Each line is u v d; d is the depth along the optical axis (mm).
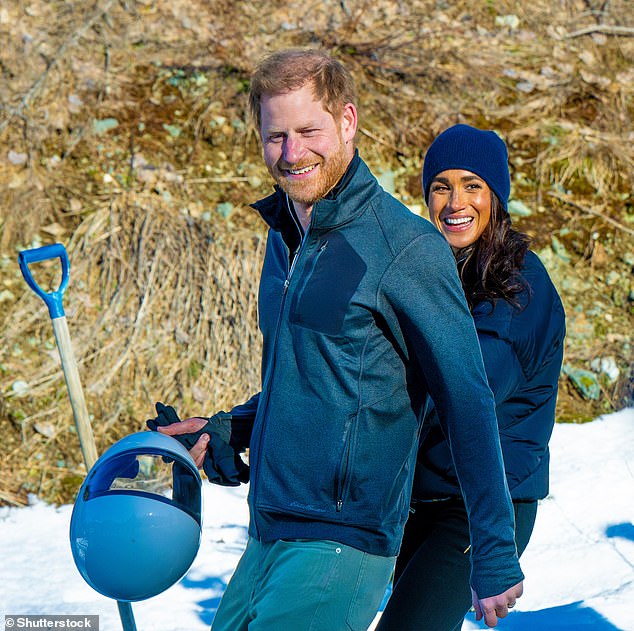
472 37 20109
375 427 5949
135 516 6082
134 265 16016
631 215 17844
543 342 7059
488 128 18562
